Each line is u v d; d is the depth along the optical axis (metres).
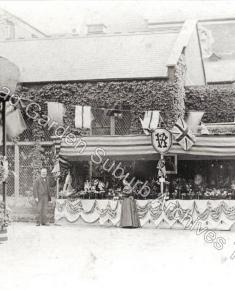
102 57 26.83
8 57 27.91
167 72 24.17
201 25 52.84
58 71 26.03
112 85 24.52
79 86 24.78
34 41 29.41
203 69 33.59
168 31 28.80
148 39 28.08
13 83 16.61
